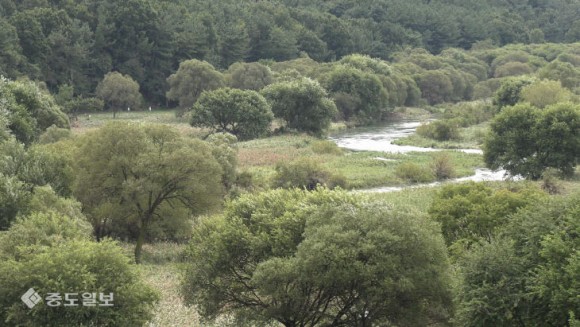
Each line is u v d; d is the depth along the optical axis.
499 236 27.48
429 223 27.30
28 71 129.75
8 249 26.42
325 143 91.38
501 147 74.19
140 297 25.30
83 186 43.41
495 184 67.75
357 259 24.61
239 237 28.53
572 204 27.53
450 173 75.62
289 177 64.56
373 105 136.88
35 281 23.41
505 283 24.52
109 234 49.81
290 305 26.39
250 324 28.83
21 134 67.06
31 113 76.12
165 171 41.69
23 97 77.69
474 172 78.25
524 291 24.52
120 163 41.97
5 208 36.41
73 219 35.91
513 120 73.44
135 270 26.47
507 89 119.06
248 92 109.25
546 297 23.25
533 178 72.38
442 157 76.69
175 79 134.62
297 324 27.53
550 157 71.12
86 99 131.62
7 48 124.12
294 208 29.61
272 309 26.42
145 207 45.03
